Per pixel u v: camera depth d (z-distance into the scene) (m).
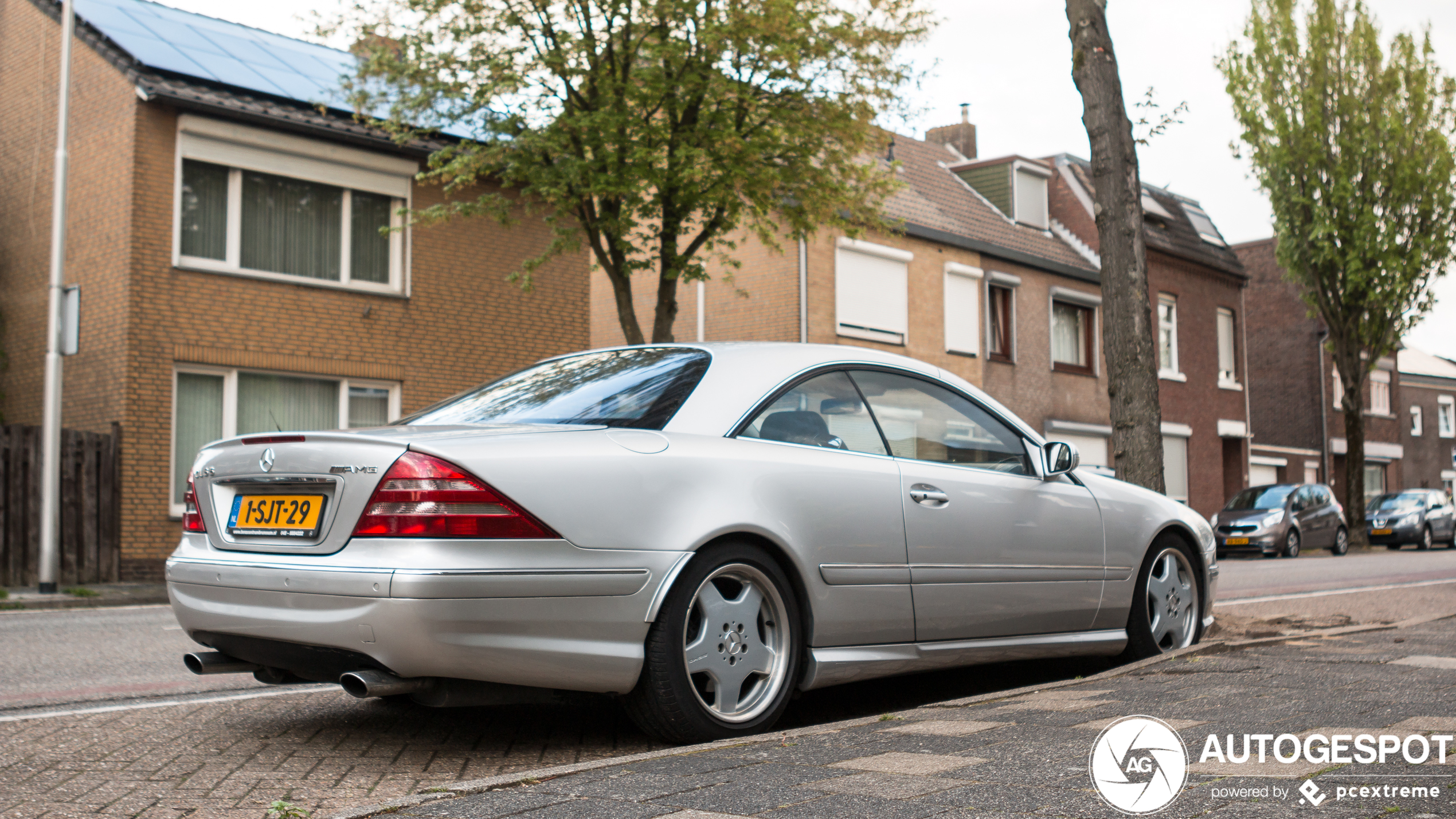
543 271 18.05
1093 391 27.19
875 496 4.48
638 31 14.20
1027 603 5.02
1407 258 26.67
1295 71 26.69
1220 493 31.16
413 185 16.72
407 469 3.60
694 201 14.28
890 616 4.48
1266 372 39.16
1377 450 41.50
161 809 3.33
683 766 3.31
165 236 14.37
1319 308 28.20
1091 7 7.54
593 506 3.74
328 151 15.70
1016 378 25.19
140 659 6.83
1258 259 39.53
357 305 16.00
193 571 4.10
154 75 14.32
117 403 14.11
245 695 5.30
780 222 20.55
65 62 12.45
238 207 15.05
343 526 3.69
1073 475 5.45
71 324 12.19
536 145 13.91
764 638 4.17
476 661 3.54
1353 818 2.61
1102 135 7.48
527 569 3.59
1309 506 24.53
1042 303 26.00
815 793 2.96
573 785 3.11
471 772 3.78
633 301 23.39
